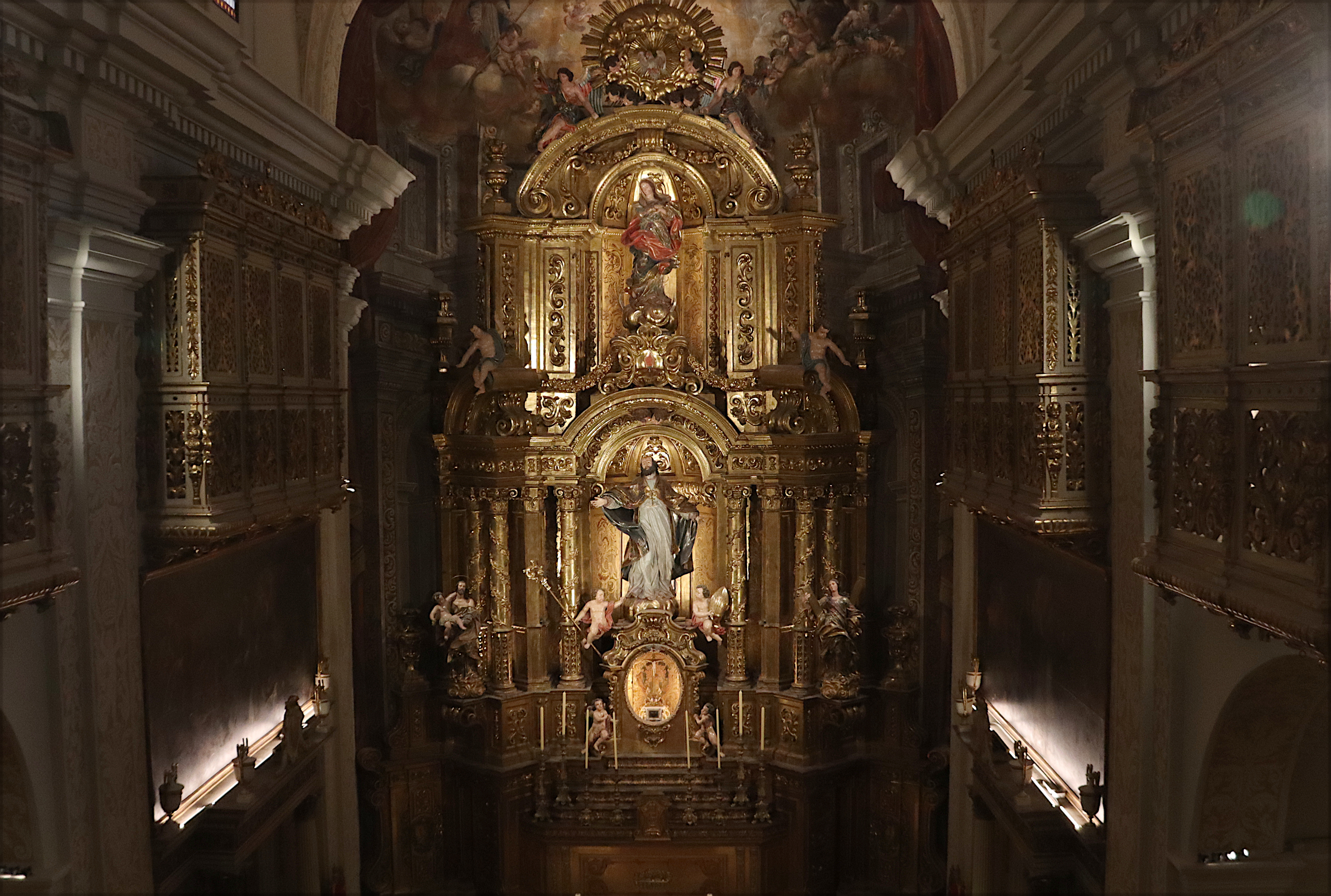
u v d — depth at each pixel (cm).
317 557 1309
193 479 905
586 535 1766
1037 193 859
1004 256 980
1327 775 822
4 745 748
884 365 1702
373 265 1534
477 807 1706
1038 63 879
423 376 1717
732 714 1727
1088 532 874
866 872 1705
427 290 1702
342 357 1324
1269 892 762
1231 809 762
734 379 1736
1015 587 1112
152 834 894
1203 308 639
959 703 1277
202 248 896
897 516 1705
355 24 1442
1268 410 564
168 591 927
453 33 1658
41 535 692
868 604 1727
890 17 1602
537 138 1745
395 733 1666
